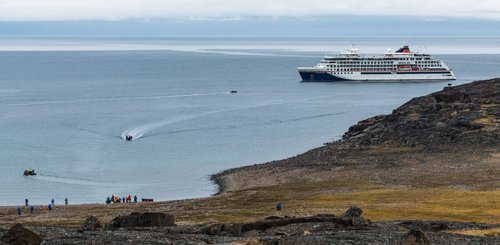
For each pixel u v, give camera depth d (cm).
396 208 10019
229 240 5816
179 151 18650
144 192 13988
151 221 6969
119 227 6788
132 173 15862
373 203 10688
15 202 13238
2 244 5197
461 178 13212
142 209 11125
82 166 16625
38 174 15712
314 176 14212
